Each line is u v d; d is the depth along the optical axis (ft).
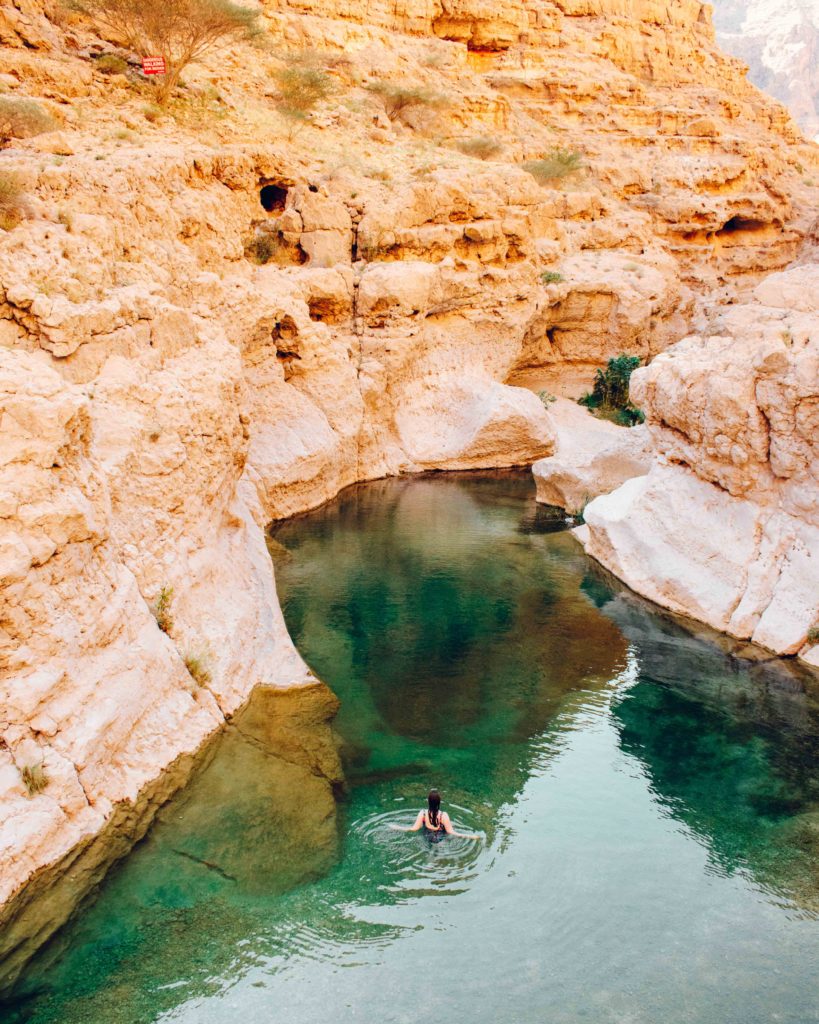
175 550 39.99
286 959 25.34
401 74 135.95
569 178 140.87
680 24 193.26
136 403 39.04
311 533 68.80
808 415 46.24
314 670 44.83
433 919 27.20
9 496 27.94
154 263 55.16
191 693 36.63
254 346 72.69
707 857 30.78
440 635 49.88
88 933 26.00
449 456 90.89
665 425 56.13
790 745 38.83
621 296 107.14
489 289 96.02
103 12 88.53
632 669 45.93
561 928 26.96
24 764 27.81
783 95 510.58
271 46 116.98
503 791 34.55
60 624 29.50
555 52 164.66
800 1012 24.00
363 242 89.81
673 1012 23.88
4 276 35.35
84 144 69.26
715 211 149.48
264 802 32.76
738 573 51.06
